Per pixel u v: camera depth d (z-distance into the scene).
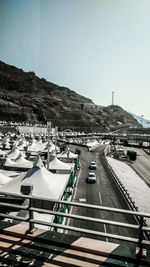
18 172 25.12
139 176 50.53
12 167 27.20
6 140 52.28
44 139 79.31
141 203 29.11
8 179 18.61
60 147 60.31
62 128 164.38
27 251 3.70
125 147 124.06
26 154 41.06
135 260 3.46
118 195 29.36
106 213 22.36
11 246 3.85
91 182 35.25
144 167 63.56
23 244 3.91
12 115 138.88
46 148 45.09
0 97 159.50
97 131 191.25
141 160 77.56
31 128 106.44
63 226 3.94
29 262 3.42
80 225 19.14
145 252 3.53
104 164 53.44
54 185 16.02
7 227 4.50
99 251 3.66
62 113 186.12
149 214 3.26
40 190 14.54
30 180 15.53
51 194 14.34
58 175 18.77
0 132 81.06
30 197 4.04
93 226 19.08
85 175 40.72
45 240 4.01
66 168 26.72
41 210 4.07
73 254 3.62
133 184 39.19
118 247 3.79
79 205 3.61
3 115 136.62
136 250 3.59
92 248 3.75
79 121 186.25
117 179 37.09
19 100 167.25
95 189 31.61
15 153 35.81
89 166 49.91
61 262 3.42
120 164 60.81
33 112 158.12
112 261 3.43
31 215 4.24
